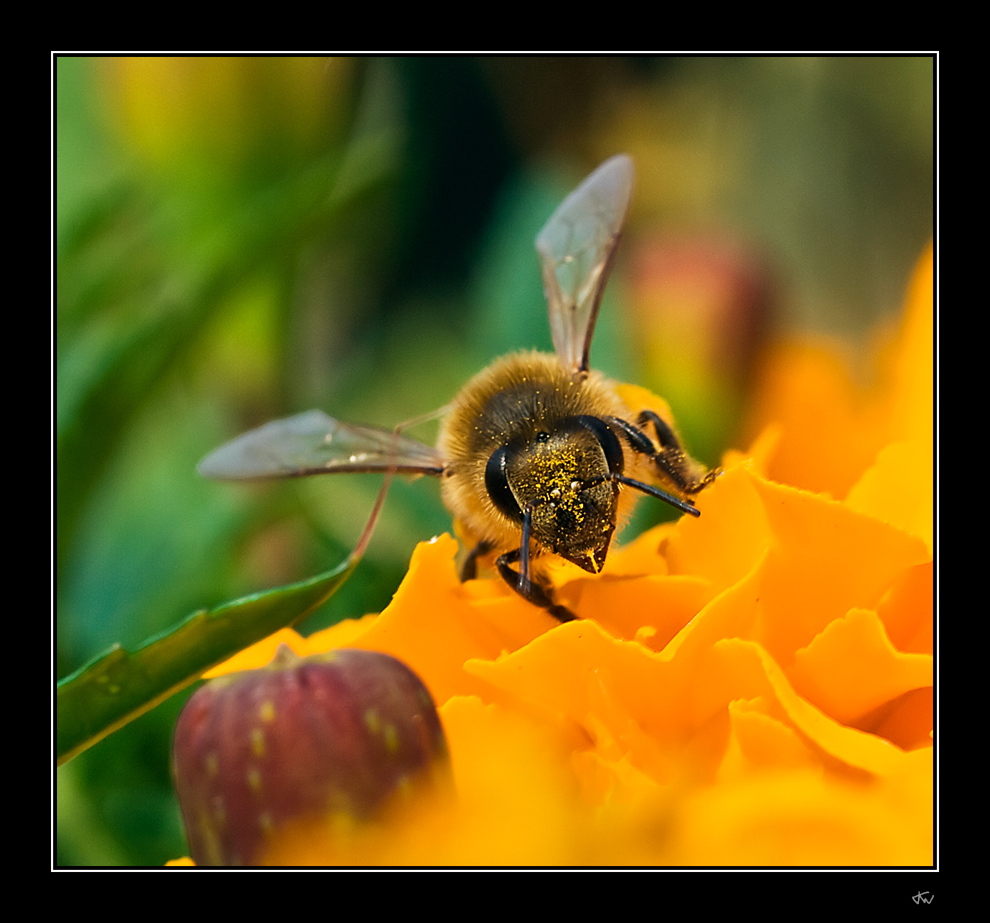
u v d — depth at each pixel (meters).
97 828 0.12
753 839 0.11
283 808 0.11
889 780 0.11
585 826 0.11
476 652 0.12
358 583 0.13
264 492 0.13
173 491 0.13
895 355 0.13
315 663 0.11
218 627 0.11
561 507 0.12
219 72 0.13
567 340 0.13
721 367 0.13
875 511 0.12
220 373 0.13
